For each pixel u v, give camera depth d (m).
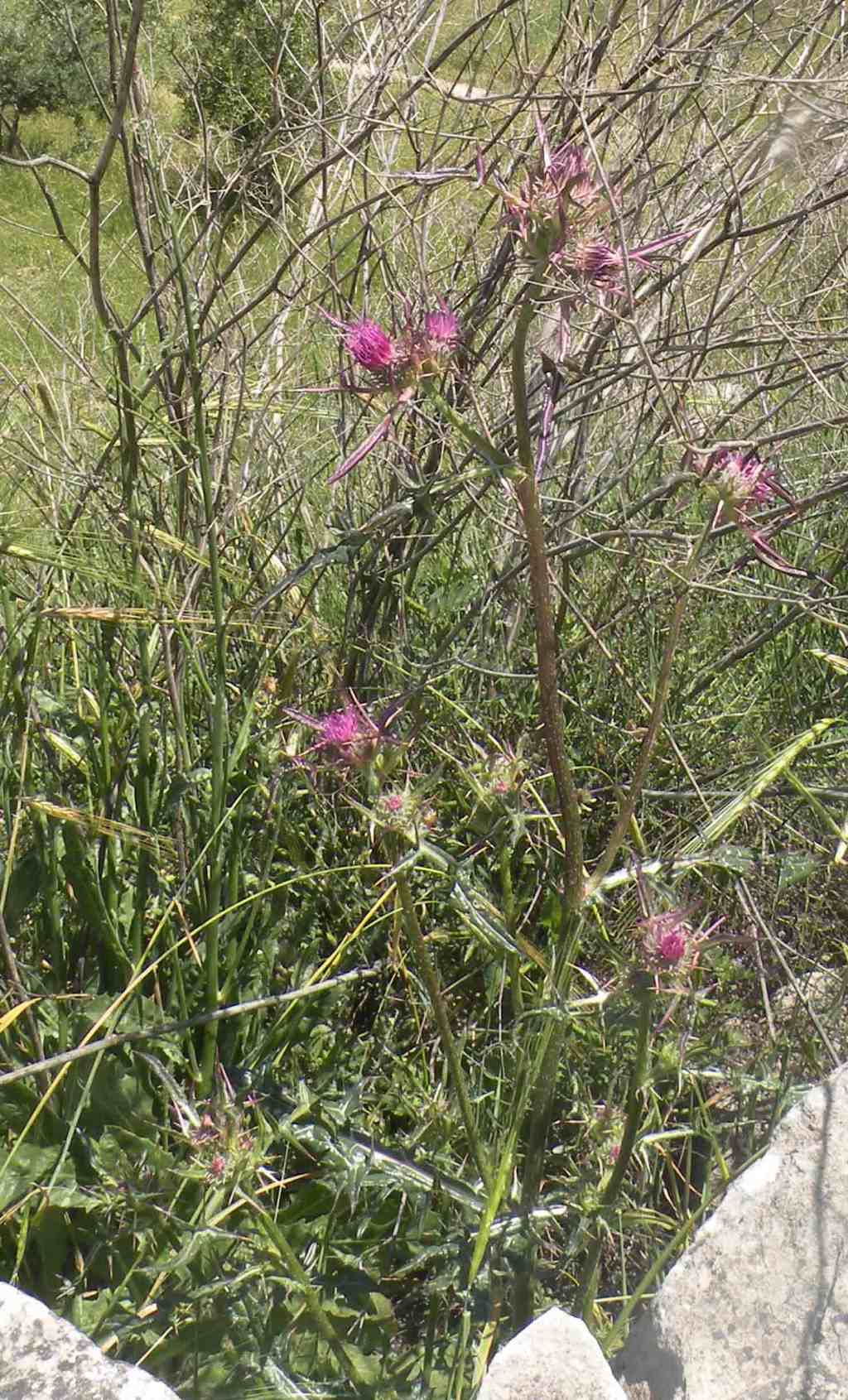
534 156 1.15
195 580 1.14
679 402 1.18
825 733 1.29
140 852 1.06
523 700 1.30
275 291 1.24
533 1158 1.00
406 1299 1.02
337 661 1.27
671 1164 1.08
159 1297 0.98
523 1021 1.08
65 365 1.37
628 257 0.91
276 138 1.27
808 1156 0.94
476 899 1.00
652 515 1.31
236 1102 1.04
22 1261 1.00
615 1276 1.06
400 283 1.27
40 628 1.07
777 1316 0.91
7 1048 1.03
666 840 1.27
